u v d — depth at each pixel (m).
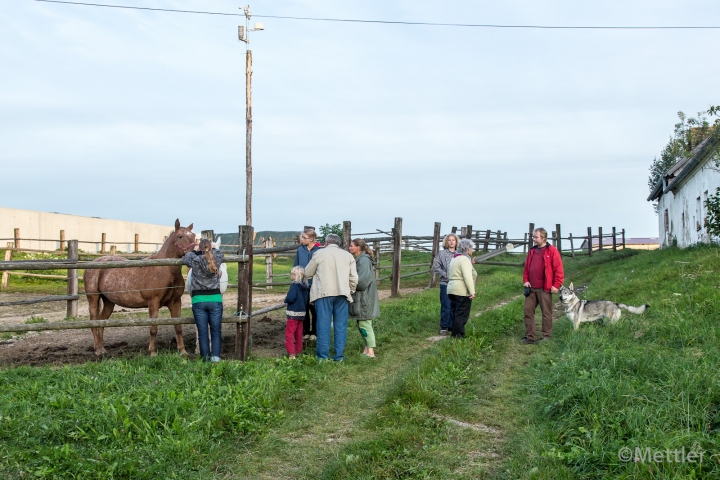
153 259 7.93
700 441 4.31
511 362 8.08
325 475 4.62
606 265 23.00
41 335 10.58
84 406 5.53
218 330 7.98
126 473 4.48
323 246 9.20
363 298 8.50
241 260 8.19
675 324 8.03
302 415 6.03
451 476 4.53
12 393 5.96
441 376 6.99
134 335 10.45
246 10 27.02
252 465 4.86
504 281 17.73
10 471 4.38
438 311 12.32
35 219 29.44
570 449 4.74
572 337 8.61
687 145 19.39
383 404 6.27
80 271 20.34
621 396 5.36
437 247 18.97
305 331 9.76
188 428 5.17
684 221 24.05
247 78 27.09
